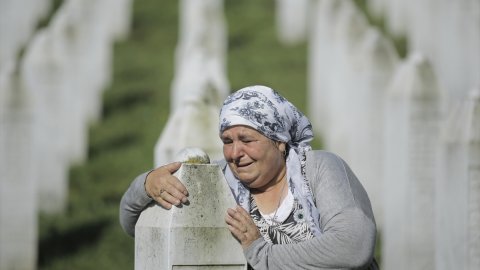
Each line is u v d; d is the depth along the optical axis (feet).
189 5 159.33
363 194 36.22
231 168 36.60
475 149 56.85
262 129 35.94
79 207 106.73
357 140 96.78
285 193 36.60
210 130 55.93
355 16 114.11
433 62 120.78
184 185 35.55
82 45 131.13
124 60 171.73
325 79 129.70
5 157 87.40
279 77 156.66
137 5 203.41
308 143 37.47
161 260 35.78
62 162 106.93
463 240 57.21
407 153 78.64
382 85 96.58
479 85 92.94
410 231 77.82
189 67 106.63
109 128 136.87
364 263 34.65
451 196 58.90
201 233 35.40
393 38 157.58
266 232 36.14
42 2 184.75
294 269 34.76
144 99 149.18
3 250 87.10
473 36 96.94
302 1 180.34
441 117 78.38
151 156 123.65
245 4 205.26
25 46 159.84
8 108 87.45
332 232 34.73
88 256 92.58
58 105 109.29
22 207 87.45
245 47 177.78
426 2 129.29
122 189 112.57
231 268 35.65
